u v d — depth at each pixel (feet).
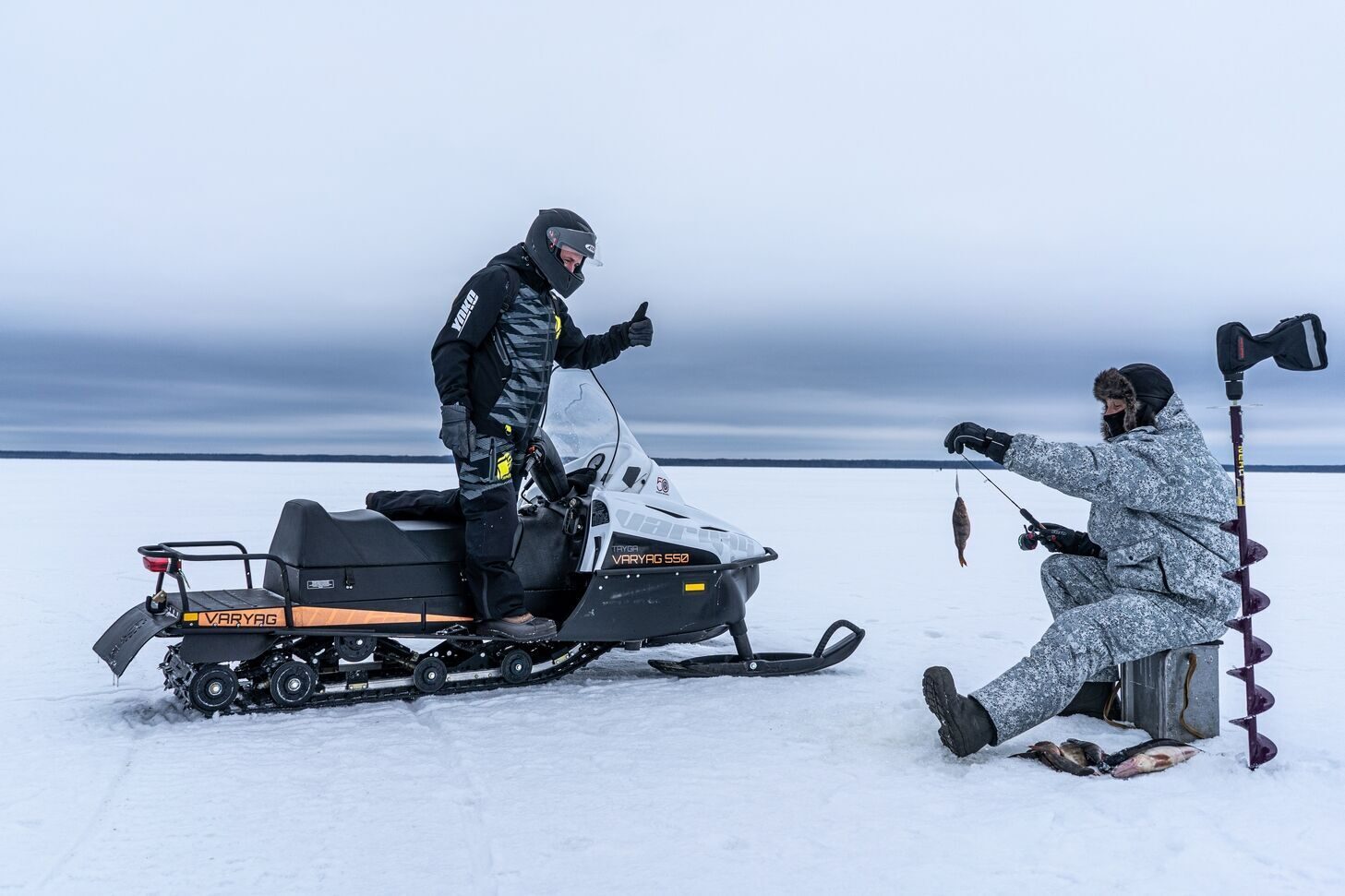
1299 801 9.54
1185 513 11.51
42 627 20.56
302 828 8.91
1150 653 11.29
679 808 9.41
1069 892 7.51
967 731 10.55
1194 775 10.36
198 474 161.38
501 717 13.00
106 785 10.11
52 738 11.96
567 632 14.84
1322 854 8.23
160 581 12.73
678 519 15.94
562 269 14.28
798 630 20.49
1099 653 11.06
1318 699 14.02
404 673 14.60
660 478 16.63
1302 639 18.97
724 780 10.30
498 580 14.05
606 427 16.28
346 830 8.84
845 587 27.86
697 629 15.76
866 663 16.83
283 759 11.07
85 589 25.94
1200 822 8.96
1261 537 47.34
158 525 46.98
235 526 46.01
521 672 14.70
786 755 11.21
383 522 14.03
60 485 106.83
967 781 10.20
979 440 11.54
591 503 15.33
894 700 13.80
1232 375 10.89
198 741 11.84
